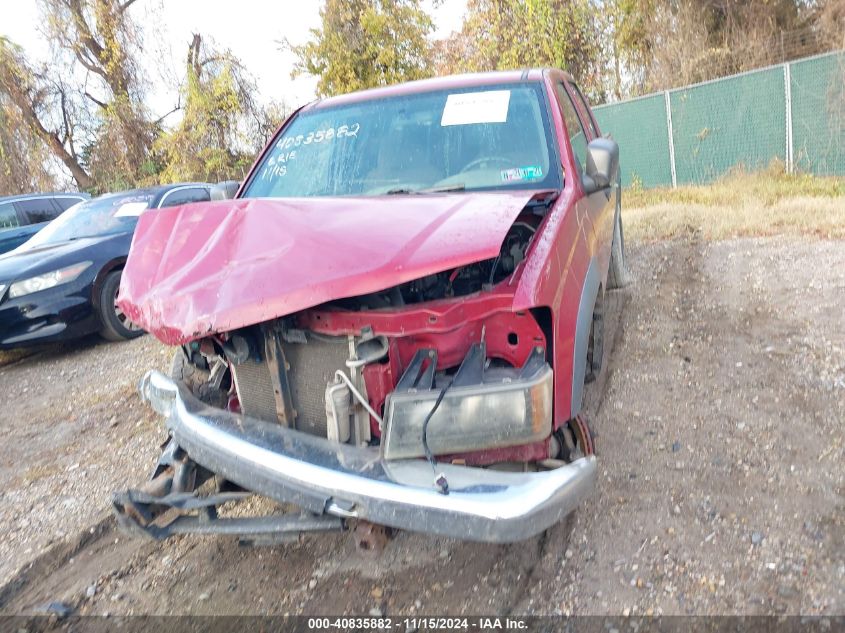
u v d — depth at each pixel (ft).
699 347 16.17
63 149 73.10
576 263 10.12
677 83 50.29
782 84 37.52
